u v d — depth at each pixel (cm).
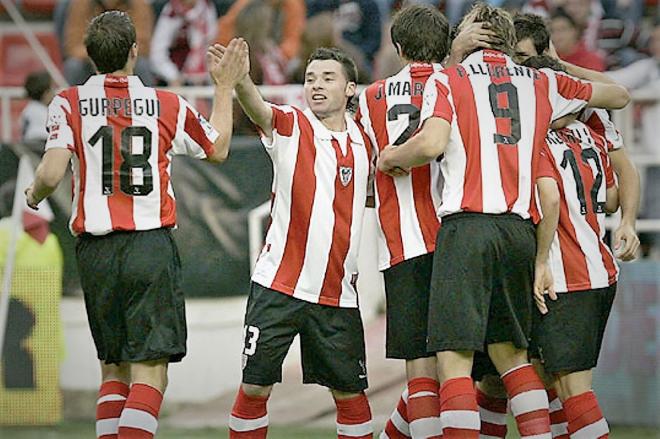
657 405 2750
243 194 2777
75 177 1850
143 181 1827
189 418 2759
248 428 1888
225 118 1867
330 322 1864
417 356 1853
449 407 1730
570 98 1853
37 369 2780
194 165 2778
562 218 1862
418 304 1844
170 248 1838
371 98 1903
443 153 1784
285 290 1847
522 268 1762
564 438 1975
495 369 1908
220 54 1873
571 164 1877
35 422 2770
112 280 1817
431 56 1889
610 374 2769
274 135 1859
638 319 2759
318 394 2761
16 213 2773
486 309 1739
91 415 2780
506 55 1825
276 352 1852
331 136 1873
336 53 1903
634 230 1933
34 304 2780
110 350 1845
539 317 1853
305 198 1852
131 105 1841
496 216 1744
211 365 2773
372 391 2769
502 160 1756
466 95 1766
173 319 1825
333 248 1853
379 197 1875
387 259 1870
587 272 1862
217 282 2773
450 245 1744
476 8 1870
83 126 1827
